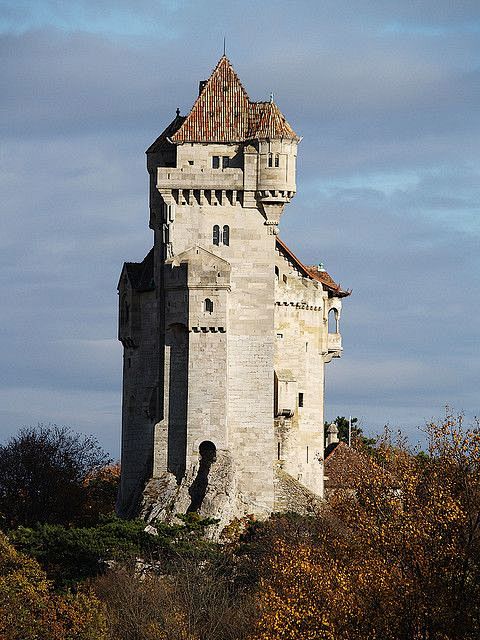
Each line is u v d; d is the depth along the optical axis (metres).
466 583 180.50
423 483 190.38
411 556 183.12
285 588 188.88
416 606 178.25
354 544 191.62
